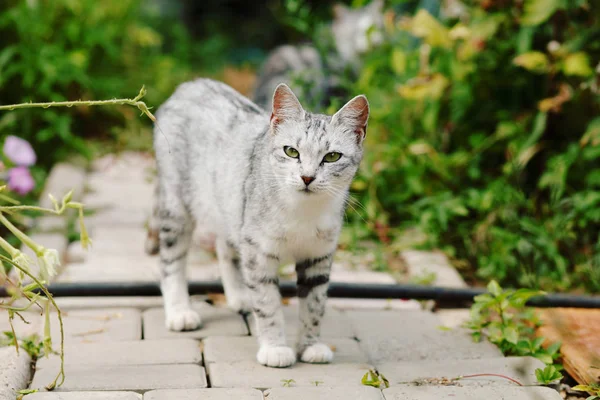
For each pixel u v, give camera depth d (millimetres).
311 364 2016
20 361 1957
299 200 1985
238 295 2182
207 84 2201
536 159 2551
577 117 2492
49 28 3043
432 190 2545
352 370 1997
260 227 2010
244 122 2104
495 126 2607
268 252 2016
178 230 2150
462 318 2182
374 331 2123
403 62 2645
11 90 2893
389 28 2715
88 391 1902
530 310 2148
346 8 3400
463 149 2604
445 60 2598
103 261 2328
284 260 2049
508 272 2348
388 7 2812
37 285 1864
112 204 2602
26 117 2857
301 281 2049
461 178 2559
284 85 1991
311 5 3973
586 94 2449
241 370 1980
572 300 2176
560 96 2441
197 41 4941
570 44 2461
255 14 5188
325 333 2113
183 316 2102
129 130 3082
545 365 1995
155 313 2152
